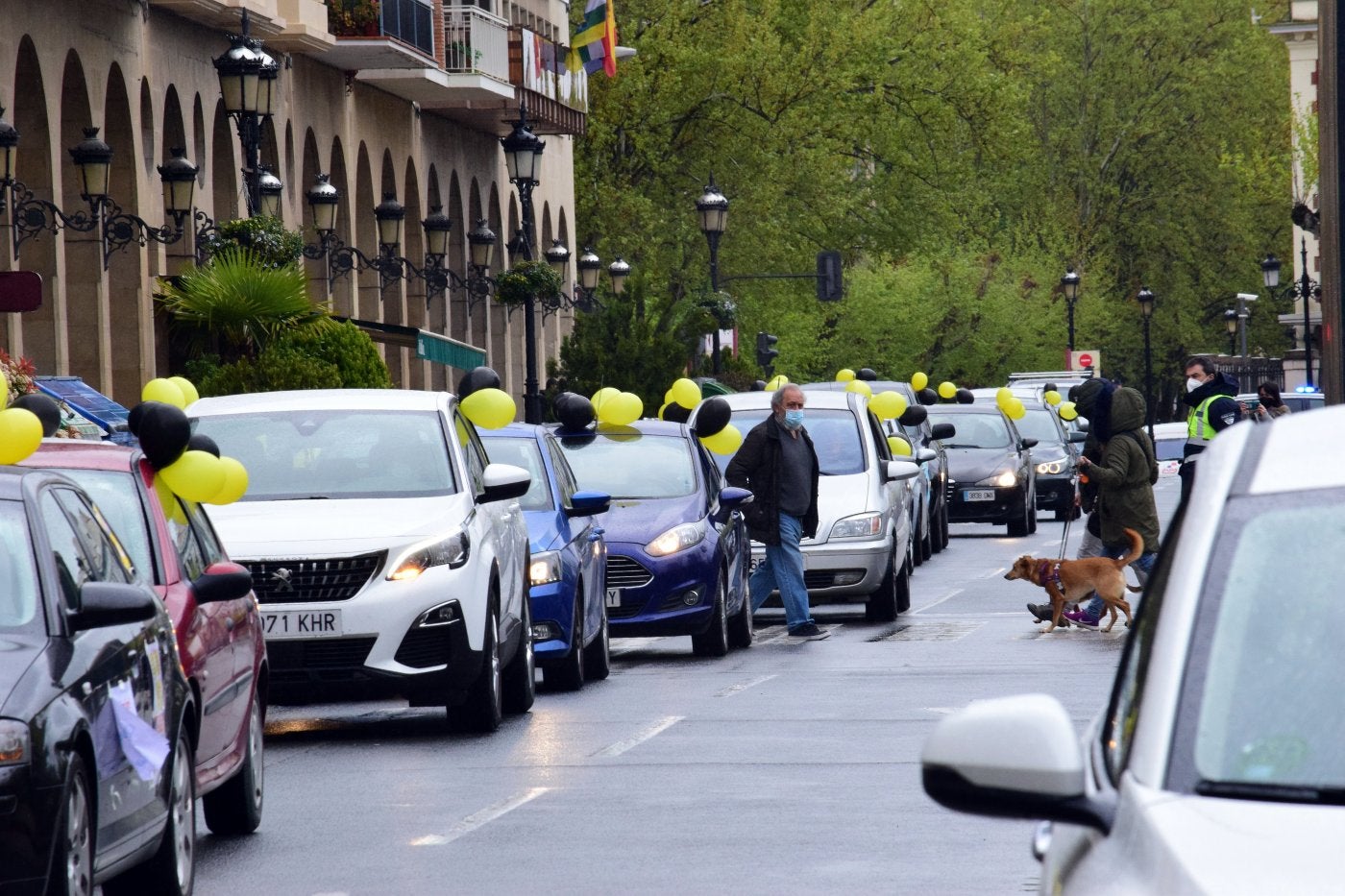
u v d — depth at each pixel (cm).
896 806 2844
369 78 11750
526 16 15288
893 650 5038
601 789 3033
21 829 1795
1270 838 915
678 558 4956
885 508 5859
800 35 17675
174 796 2206
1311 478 1119
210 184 9688
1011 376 17062
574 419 5341
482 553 3725
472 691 3709
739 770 3181
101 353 8588
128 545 2478
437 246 10956
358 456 3903
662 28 16512
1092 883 948
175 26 9338
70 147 8462
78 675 1950
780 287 17162
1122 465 5341
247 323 7294
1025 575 5384
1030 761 994
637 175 17100
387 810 2908
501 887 2347
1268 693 1014
